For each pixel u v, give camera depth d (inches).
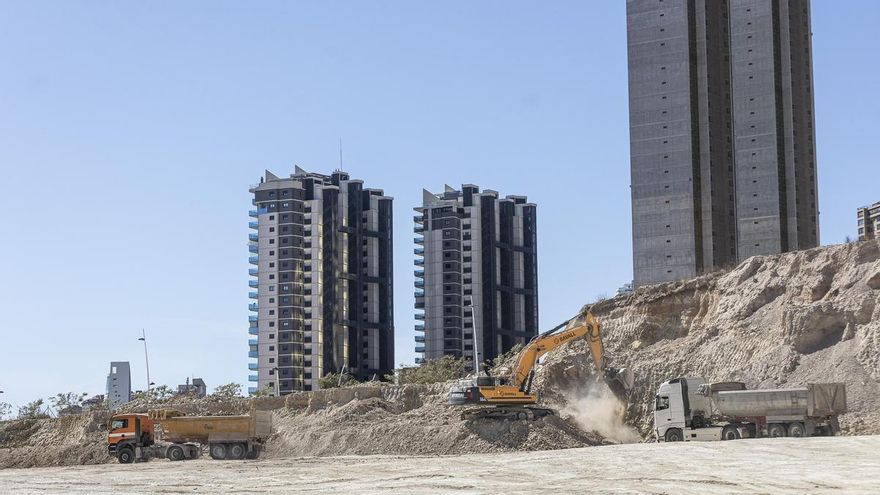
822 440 2623.0
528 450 3294.8
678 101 7677.2
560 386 3875.5
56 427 5137.8
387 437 3693.4
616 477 2004.2
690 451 2474.2
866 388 3208.7
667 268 7564.0
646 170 7711.6
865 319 3427.7
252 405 4749.0
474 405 3521.2
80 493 2069.4
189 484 2215.8
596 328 3572.8
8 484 2364.7
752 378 3464.6
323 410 4448.8
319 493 1892.2
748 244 7687.0
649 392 3663.9
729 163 7810.0
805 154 7854.3
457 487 1911.9
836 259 3718.0
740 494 1691.7
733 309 3841.0
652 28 7800.2
